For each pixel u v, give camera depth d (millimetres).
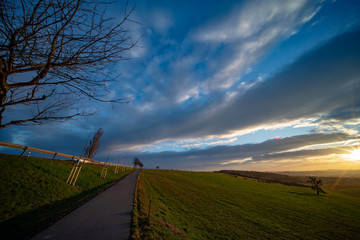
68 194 11852
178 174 68125
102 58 2387
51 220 7031
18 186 9344
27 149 13109
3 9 1802
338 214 24812
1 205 7340
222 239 11484
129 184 21047
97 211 8625
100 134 32938
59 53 2205
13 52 1944
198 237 10211
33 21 1973
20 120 2373
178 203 18609
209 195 28453
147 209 10602
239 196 31562
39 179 11234
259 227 15758
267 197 34250
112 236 5977
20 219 6879
